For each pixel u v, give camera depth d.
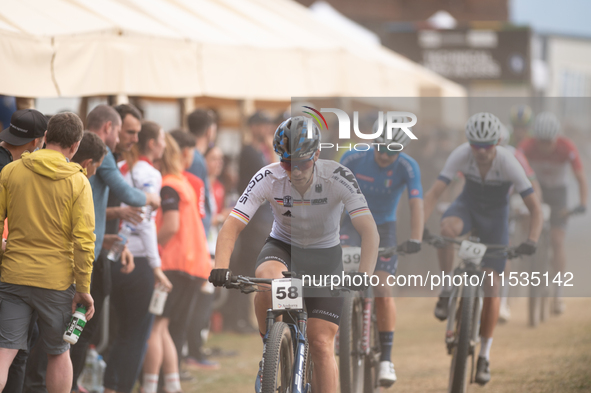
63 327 11.75
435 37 60.12
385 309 14.59
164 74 18.30
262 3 28.97
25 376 13.38
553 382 17.30
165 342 16.97
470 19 86.44
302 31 25.97
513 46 58.69
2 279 11.55
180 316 17.73
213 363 20.58
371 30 75.50
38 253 11.53
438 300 14.95
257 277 11.57
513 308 28.59
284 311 11.54
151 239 15.30
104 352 18.00
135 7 19.73
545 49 66.50
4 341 11.34
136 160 15.50
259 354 22.20
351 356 14.65
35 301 11.52
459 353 14.48
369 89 24.77
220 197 24.86
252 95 21.31
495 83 58.47
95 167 12.97
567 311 27.45
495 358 19.98
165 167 17.16
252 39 22.19
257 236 23.67
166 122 36.91
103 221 13.73
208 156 22.56
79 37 15.64
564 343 21.73
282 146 11.09
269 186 11.62
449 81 59.69
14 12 15.06
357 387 14.65
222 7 25.30
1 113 21.67
